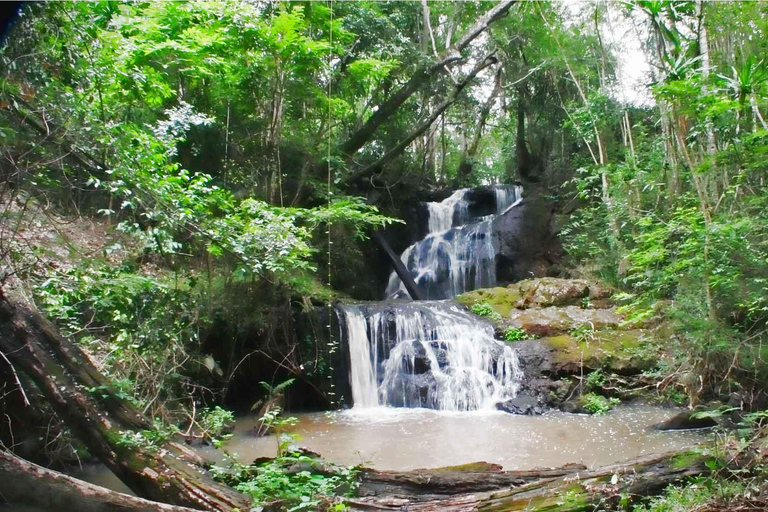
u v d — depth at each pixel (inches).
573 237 621.6
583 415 377.1
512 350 431.2
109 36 287.4
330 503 174.7
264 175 486.3
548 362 419.2
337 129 645.9
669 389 384.8
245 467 199.9
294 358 421.7
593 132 601.3
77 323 250.4
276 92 476.1
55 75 214.8
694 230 301.6
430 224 756.0
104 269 262.2
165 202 249.3
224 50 436.1
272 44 440.1
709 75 313.9
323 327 441.4
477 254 691.4
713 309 313.4
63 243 251.4
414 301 512.1
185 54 395.5
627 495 169.9
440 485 195.5
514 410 393.4
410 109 739.4
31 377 201.0
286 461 207.0
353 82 576.7
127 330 259.4
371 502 177.9
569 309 478.9
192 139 462.9
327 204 494.6
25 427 225.0
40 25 196.5
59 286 237.3
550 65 718.5
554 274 652.1
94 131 218.4
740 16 366.3
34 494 142.6
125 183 234.2
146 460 186.1
